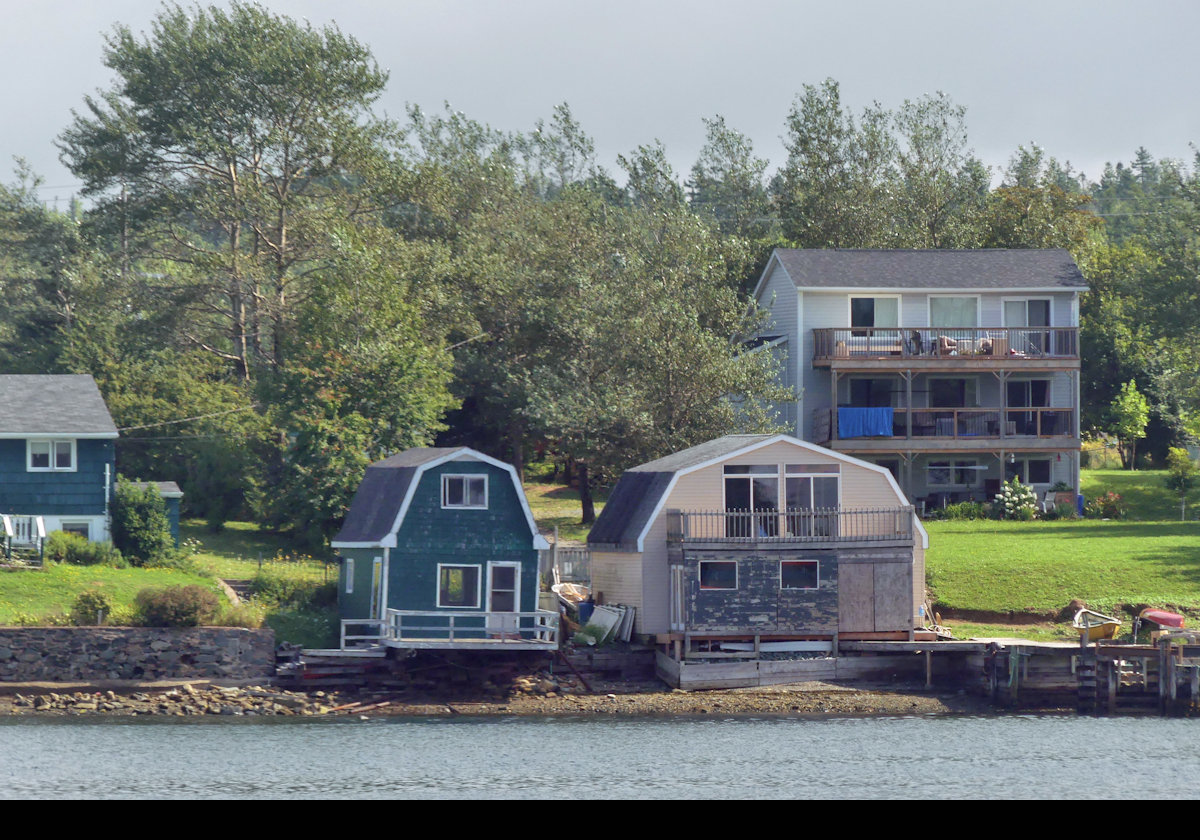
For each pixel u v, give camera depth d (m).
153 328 153.75
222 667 93.81
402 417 125.75
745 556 98.50
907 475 140.00
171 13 150.25
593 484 144.38
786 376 143.00
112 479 117.81
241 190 152.00
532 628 97.50
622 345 133.12
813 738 85.50
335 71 151.50
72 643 91.94
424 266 146.00
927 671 98.25
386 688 95.38
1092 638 96.81
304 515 121.88
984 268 144.88
